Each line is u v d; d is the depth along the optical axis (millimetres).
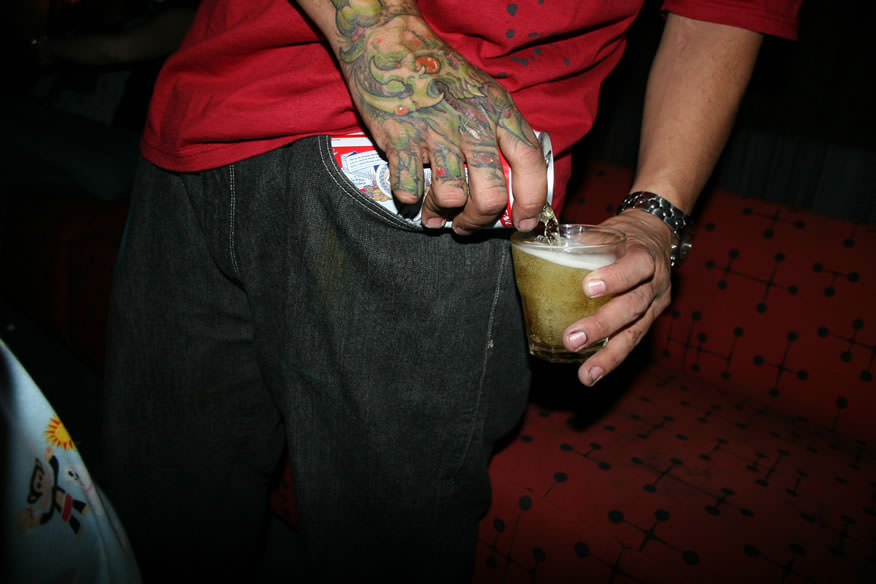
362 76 468
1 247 2154
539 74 586
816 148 1585
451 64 461
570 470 997
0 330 2188
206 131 614
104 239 1726
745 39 722
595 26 614
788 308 1262
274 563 1287
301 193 600
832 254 1229
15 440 372
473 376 687
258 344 735
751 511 914
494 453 1045
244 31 582
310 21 550
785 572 805
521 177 468
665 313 1442
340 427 696
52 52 2516
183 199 727
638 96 1869
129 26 2471
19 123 2252
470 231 525
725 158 1745
